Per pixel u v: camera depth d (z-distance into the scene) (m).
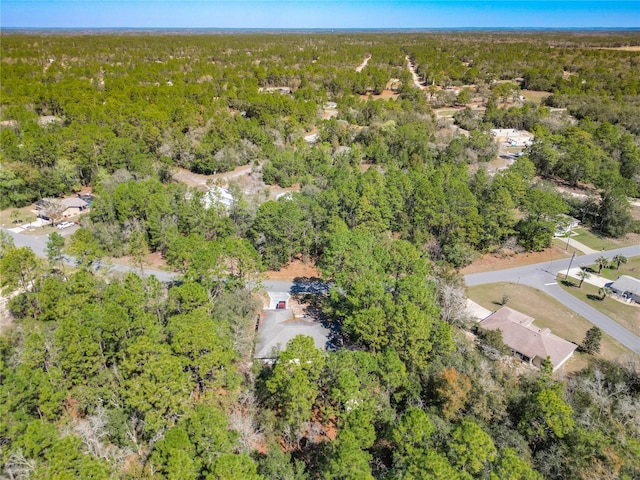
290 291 68.44
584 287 73.31
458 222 79.25
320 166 104.00
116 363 44.00
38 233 83.00
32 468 30.47
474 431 33.12
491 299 69.50
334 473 31.80
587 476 34.56
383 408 41.03
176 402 37.50
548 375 46.97
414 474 31.94
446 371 42.66
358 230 69.31
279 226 71.50
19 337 48.97
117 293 48.91
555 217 83.19
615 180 100.88
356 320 49.00
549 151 115.44
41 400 37.38
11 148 97.25
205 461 32.69
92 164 101.00
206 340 40.72
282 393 40.47
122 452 36.16
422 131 127.00
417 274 57.75
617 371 49.66
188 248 62.31
